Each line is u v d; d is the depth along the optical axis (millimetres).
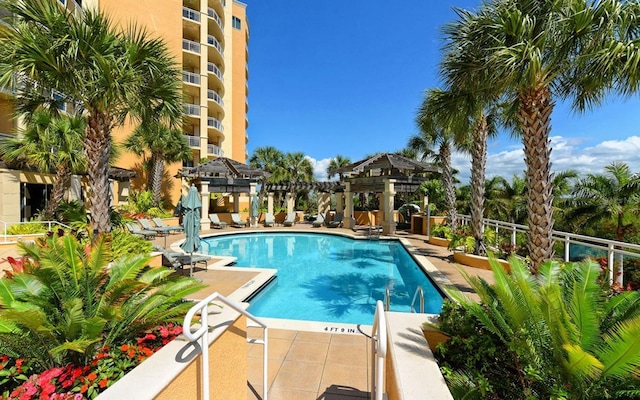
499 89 5605
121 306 2725
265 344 3090
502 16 5219
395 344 2299
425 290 8008
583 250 5781
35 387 1933
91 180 5902
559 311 2111
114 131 21531
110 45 5438
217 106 28109
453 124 8047
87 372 2172
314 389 3418
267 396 3268
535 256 5527
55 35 5172
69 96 5918
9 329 2227
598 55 4734
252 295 6973
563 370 1937
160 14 22875
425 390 1729
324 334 4809
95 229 5918
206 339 1974
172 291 2957
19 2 5145
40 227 10297
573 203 15969
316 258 12570
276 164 30578
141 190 22844
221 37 28844
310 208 30562
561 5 4828
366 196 26625
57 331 2334
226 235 17969
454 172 26438
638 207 13680
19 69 4977
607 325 2234
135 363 2250
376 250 14141
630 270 4961
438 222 16156
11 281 2672
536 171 5477
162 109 6496
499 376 2303
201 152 25656
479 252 9516
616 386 1802
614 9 4461
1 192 11172
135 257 3207
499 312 2477
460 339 2428
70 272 2816
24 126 13375
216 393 2283
